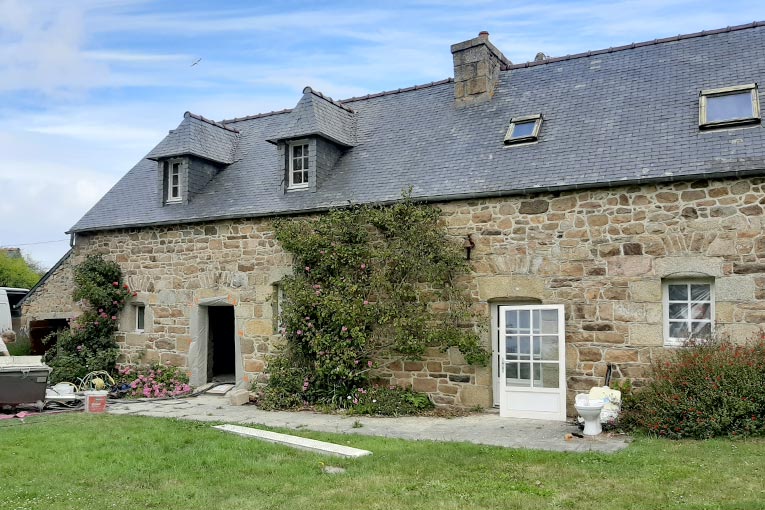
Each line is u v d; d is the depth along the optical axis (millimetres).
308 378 10844
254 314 12008
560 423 8953
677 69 10641
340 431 8516
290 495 5738
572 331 9352
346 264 10711
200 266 12672
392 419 9469
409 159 11516
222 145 14102
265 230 11984
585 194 9406
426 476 6234
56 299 14555
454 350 10203
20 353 14859
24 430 8578
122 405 11156
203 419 9586
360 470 6473
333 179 11953
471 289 10078
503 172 10180
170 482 6176
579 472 6238
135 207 13883
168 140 13570
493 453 7066
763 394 7512
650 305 8930
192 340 12688
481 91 12023
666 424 7777
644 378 8875
